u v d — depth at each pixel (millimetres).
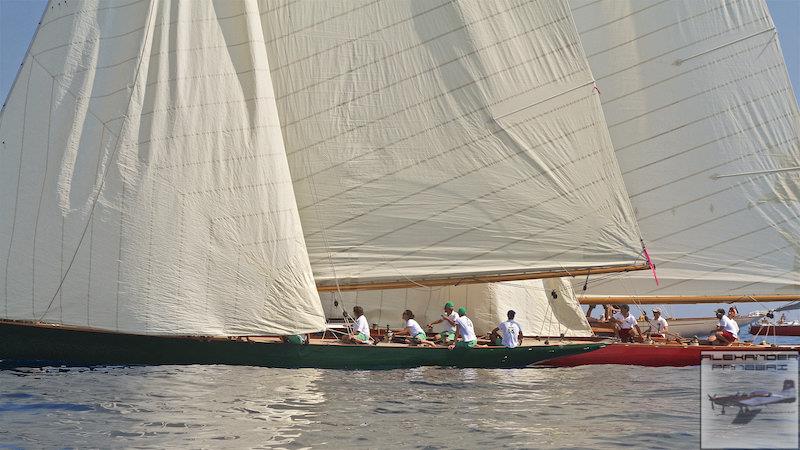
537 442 19266
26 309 29953
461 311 33469
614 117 42812
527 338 39062
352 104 35250
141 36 31172
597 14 42719
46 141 30516
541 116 36156
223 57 31938
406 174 35375
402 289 38094
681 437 19703
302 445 18500
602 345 35312
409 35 35562
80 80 30812
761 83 42781
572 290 40125
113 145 30469
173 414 21344
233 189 31359
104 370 28906
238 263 31094
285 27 35219
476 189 35656
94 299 29875
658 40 42531
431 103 35562
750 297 42469
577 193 36188
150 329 29953
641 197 42656
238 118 31812
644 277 42750
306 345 31328
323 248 35125
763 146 42719
